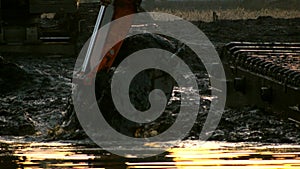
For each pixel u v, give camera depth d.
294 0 84.75
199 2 86.75
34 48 35.44
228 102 22.14
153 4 83.19
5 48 35.22
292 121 17.56
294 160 12.01
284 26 50.59
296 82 17.62
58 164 11.54
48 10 35.34
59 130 15.89
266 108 19.28
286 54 22.19
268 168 11.24
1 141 14.47
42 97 23.72
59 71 29.83
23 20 35.34
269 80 19.14
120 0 15.73
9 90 25.22
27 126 17.52
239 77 21.64
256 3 85.56
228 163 11.68
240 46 23.28
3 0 35.12
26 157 12.19
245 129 17.17
